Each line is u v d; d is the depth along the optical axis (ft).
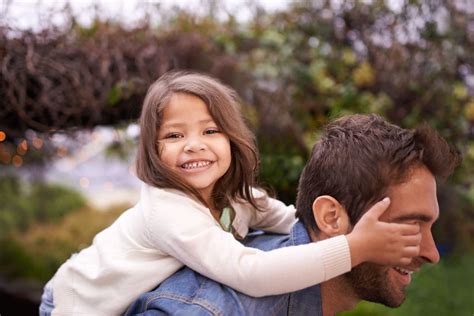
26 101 7.72
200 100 4.42
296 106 10.89
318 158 3.95
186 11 9.74
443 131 11.32
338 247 3.49
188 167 4.34
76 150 11.23
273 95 10.61
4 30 7.59
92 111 8.39
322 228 3.80
